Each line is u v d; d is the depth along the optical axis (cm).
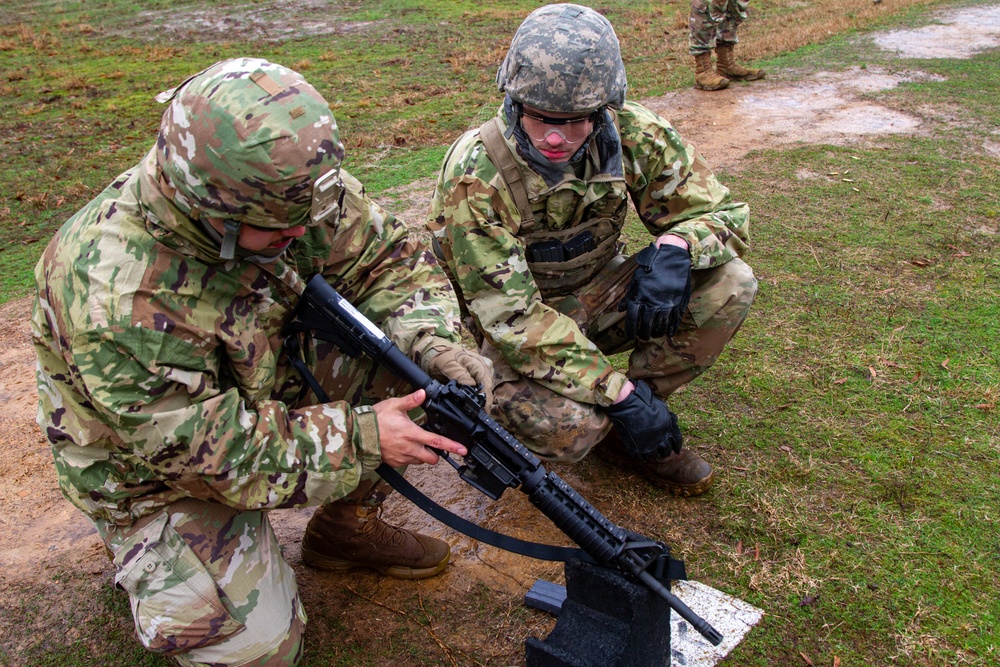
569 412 278
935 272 448
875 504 296
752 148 656
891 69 857
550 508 215
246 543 226
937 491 300
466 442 224
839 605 258
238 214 194
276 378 250
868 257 466
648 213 302
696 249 281
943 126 677
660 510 302
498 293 274
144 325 200
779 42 992
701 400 358
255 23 1320
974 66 850
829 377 366
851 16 1116
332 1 1459
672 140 290
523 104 255
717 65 860
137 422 202
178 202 196
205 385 212
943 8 1138
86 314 198
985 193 543
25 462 352
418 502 234
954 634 246
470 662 248
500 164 269
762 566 274
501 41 1112
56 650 263
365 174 644
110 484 219
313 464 218
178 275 206
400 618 266
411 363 228
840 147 640
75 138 805
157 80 1018
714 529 291
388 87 912
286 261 229
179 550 218
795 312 417
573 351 275
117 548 222
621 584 212
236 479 211
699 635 251
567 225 292
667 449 280
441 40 1145
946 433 329
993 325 397
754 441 332
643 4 1301
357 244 248
